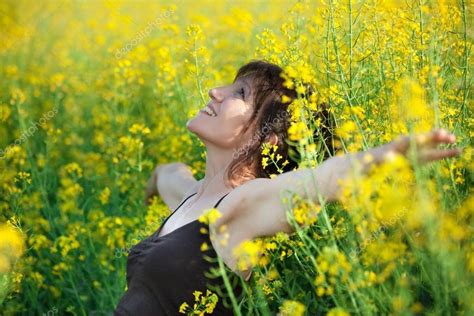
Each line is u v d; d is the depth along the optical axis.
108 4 7.20
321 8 3.28
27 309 3.89
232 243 2.68
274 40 3.71
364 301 2.24
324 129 3.19
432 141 2.18
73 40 7.36
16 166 5.00
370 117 3.12
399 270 2.41
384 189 2.27
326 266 2.18
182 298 2.74
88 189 4.74
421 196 2.13
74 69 6.46
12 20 7.21
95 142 5.30
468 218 2.56
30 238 3.87
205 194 2.96
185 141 4.60
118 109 5.48
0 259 3.41
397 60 3.22
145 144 5.15
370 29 3.32
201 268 2.72
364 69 3.22
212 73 4.75
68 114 5.77
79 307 4.00
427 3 3.27
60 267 3.79
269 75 3.00
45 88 6.25
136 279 2.81
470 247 2.33
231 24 5.59
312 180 2.41
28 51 6.93
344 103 3.14
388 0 3.41
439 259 2.19
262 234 2.64
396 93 2.81
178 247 2.74
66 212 4.57
